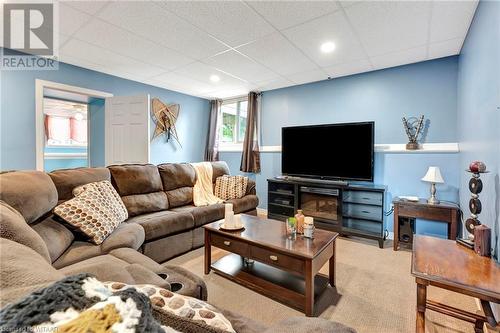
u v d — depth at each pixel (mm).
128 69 3600
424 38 2566
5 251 632
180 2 2016
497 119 1550
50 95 3805
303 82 4164
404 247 3051
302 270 1733
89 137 4496
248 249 2025
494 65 1606
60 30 2469
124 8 2094
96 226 1838
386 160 3477
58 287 479
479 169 1646
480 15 1935
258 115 4812
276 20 2268
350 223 3375
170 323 613
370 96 3598
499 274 1216
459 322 1647
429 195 3158
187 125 5086
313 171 3859
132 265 1427
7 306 425
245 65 3400
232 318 972
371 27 2367
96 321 416
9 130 2949
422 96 3201
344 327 743
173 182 3346
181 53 3012
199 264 2523
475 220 1627
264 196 4824
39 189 1571
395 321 1673
